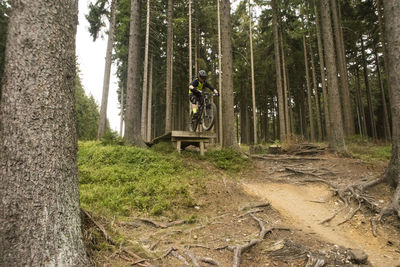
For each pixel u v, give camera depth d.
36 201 2.41
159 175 7.20
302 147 12.82
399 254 3.85
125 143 10.03
